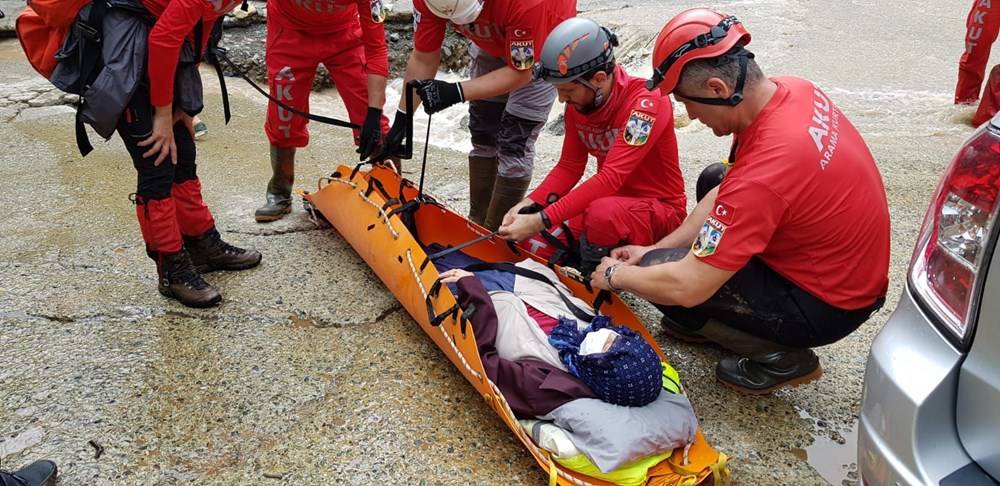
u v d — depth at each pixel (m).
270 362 2.83
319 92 7.74
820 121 2.29
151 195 2.97
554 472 2.13
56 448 2.38
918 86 7.04
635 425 2.15
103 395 2.61
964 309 1.55
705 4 9.83
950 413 1.57
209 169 4.83
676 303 2.41
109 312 3.08
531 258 3.10
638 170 3.08
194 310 3.13
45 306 3.10
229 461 2.36
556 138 6.35
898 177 4.74
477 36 3.28
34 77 6.64
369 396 2.66
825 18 9.25
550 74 2.76
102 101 2.71
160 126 2.86
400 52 8.23
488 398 2.39
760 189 2.20
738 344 2.67
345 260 3.60
